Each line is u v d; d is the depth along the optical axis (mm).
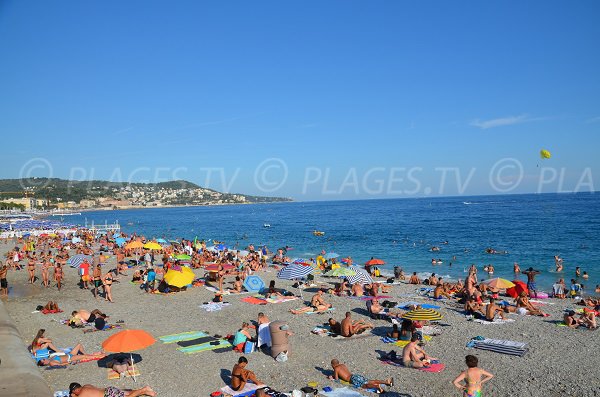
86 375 12922
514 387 12094
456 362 14031
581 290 25625
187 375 13016
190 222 140250
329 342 16172
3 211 156875
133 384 12383
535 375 12867
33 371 10633
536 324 18500
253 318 19625
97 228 89500
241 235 82438
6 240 63969
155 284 27188
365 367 13633
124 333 12391
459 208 164625
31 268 29797
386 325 18469
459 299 23047
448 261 42125
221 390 11812
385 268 38875
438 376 12836
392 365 13766
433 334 17094
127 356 14359
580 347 15352
